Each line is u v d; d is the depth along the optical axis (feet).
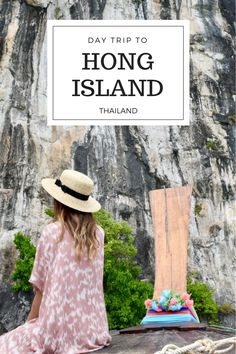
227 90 51.47
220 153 49.80
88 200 17.28
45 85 49.29
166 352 13.19
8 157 47.11
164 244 23.48
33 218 46.80
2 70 48.52
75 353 15.99
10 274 44.75
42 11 50.21
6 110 47.88
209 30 52.42
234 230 48.37
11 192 46.70
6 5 49.83
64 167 48.32
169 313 19.89
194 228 48.08
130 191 48.42
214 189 49.06
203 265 47.44
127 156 49.06
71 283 16.40
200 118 50.26
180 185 48.96
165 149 49.49
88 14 50.62
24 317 42.93
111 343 16.88
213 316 43.27
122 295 39.06
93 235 16.83
